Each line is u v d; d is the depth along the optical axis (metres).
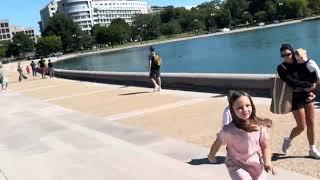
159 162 8.84
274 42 82.56
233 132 4.93
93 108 17.25
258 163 4.98
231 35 151.88
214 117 12.48
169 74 20.19
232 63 53.03
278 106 7.87
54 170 9.13
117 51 159.50
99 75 28.58
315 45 61.88
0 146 12.12
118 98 19.33
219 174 7.77
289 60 7.67
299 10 181.25
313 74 7.69
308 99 7.84
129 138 11.27
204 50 91.25
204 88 17.92
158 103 16.38
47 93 25.56
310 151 8.05
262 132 4.93
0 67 32.09
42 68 41.78
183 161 8.77
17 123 15.47
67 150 10.70
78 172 8.80
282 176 7.28
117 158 9.48
